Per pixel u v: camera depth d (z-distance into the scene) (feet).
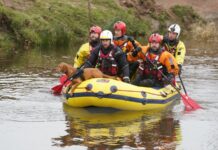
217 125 69.72
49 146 60.03
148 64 83.82
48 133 65.16
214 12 241.14
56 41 157.17
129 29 188.65
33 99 84.07
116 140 62.23
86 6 184.65
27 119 71.61
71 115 73.97
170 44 91.50
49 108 78.23
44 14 165.07
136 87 78.02
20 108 77.82
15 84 96.07
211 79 104.53
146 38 188.03
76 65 92.99
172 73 83.20
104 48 81.10
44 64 120.06
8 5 160.04
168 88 84.79
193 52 147.84
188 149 59.31
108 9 192.03
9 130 66.49
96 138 62.95
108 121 71.00
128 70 81.35
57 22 163.43
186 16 227.61
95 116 73.77
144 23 201.57
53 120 71.31
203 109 79.20
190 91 92.94
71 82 81.25
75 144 60.59
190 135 64.85
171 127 68.49
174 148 59.62
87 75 79.10
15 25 150.51
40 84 96.43
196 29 206.80
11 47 144.66
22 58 128.88
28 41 149.59
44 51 143.43
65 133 65.10
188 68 117.80
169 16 220.84
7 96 85.87
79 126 68.33
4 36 146.20
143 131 66.28
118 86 76.13
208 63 125.80
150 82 82.89
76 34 167.22
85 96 76.07
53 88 88.48
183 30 215.92
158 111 77.30
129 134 64.85
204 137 63.98
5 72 108.47
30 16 157.99
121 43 89.40
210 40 185.98
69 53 140.67
